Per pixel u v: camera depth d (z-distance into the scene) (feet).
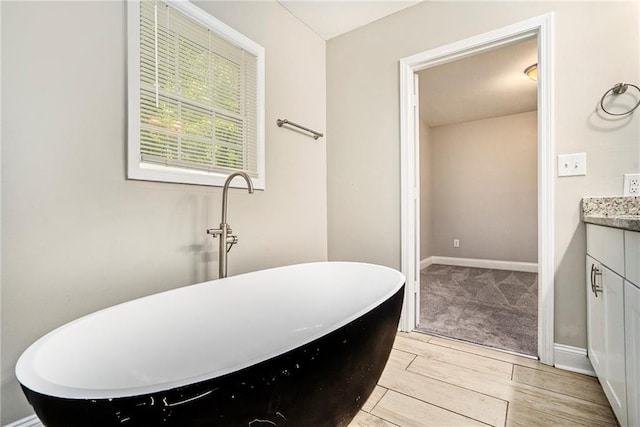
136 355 3.45
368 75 7.39
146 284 4.33
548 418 3.79
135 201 4.21
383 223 7.18
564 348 4.96
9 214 3.18
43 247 3.40
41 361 2.41
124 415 1.90
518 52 8.13
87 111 3.73
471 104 12.23
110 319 3.26
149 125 4.37
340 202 7.92
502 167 13.78
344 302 5.55
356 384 3.18
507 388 4.45
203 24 5.11
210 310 4.32
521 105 12.36
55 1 3.48
